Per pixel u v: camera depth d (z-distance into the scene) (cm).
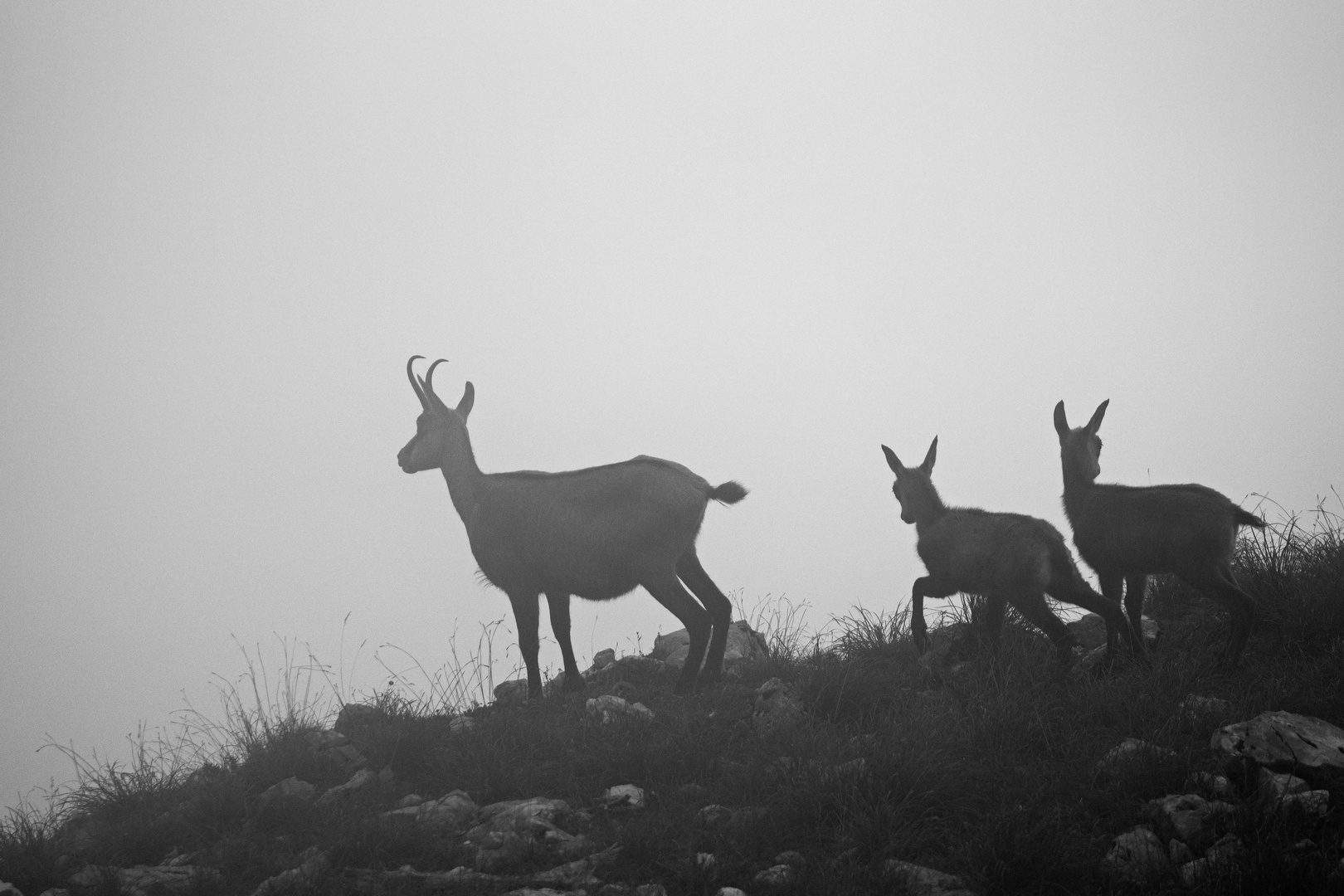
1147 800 1650
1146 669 2048
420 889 1599
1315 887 1395
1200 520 2091
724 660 2522
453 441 2694
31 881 1742
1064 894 1496
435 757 2011
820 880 1527
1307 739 1677
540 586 2525
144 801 1962
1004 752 1823
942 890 1496
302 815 1836
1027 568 2148
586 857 1652
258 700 2203
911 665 2288
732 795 1769
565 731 2041
